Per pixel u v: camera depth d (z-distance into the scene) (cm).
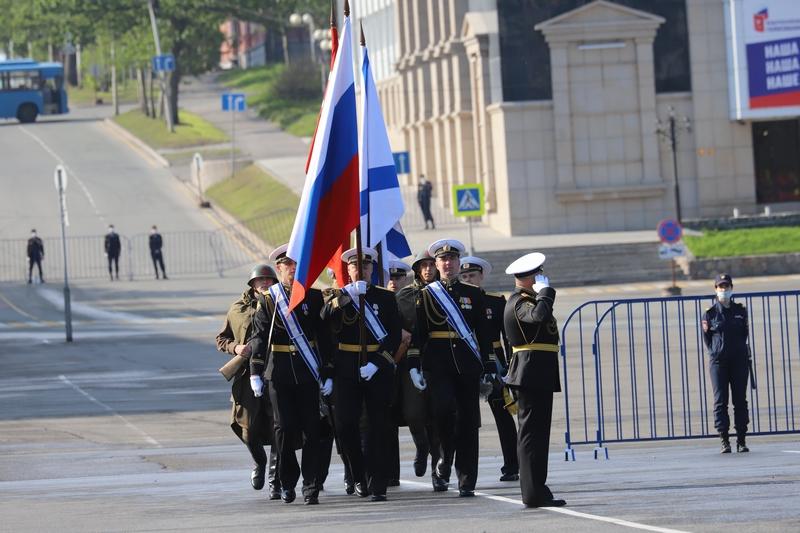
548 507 2833
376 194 3747
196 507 3138
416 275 3369
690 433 4641
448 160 16800
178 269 14900
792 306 10075
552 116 14575
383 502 3141
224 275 14450
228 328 3478
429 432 3441
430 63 17612
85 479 4025
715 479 3238
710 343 4219
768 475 3284
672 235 11206
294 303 3147
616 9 14500
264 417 3397
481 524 2584
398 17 18962
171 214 17600
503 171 14662
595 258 13162
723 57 14700
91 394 6600
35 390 6856
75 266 15200
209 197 18800
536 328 2903
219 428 5350
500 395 3497
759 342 7888
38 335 10150
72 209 17962
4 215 17650
